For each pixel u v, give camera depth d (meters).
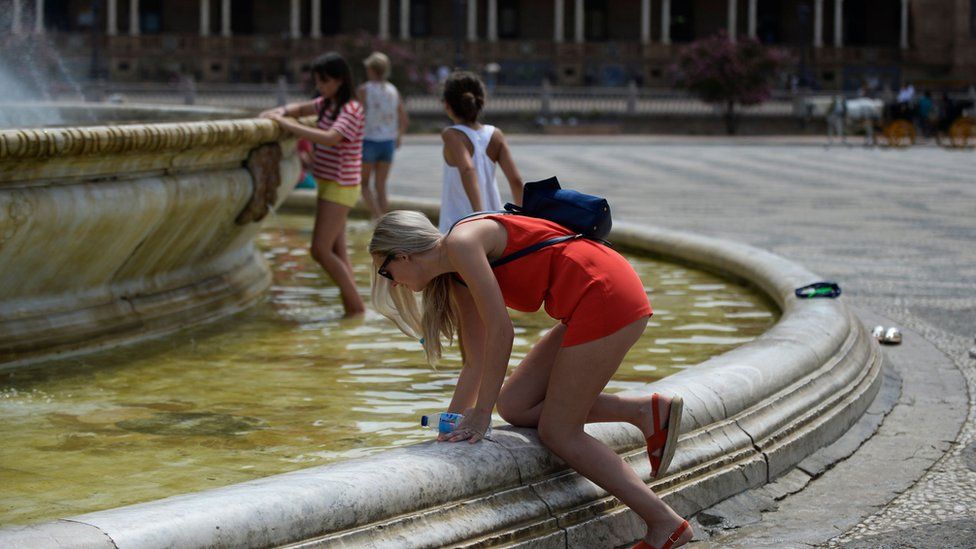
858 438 5.68
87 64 62.16
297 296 9.13
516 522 3.88
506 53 67.25
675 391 4.88
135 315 7.23
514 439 4.09
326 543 3.41
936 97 49.06
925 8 69.50
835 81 69.00
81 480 4.46
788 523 4.56
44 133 5.82
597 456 4.00
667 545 3.98
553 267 3.94
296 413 5.57
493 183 6.66
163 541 3.08
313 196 15.45
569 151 34.81
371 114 13.54
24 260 6.24
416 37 70.50
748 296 9.48
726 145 39.72
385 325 7.93
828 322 6.68
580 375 3.92
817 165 28.44
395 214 4.05
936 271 11.20
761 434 5.05
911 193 20.23
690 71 48.59
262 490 3.44
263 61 65.38
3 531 3.01
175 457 4.80
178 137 6.71
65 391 5.91
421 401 5.84
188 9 68.12
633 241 12.03
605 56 67.75
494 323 3.87
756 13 73.00
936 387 6.76
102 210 6.38
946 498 4.78
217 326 7.78
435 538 3.63
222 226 7.91
